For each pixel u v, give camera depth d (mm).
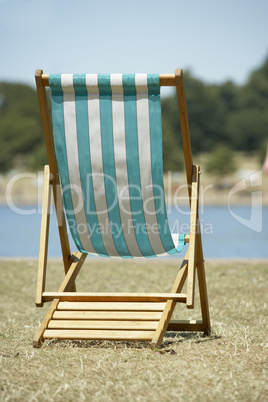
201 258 10664
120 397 7234
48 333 9758
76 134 9617
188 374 8070
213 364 8594
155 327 9523
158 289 17344
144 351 9375
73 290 11117
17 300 16328
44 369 8453
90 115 9508
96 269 21234
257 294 16078
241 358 8984
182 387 7547
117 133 9477
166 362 8711
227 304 14828
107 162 9633
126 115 9375
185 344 10016
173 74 9023
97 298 10133
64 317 9969
